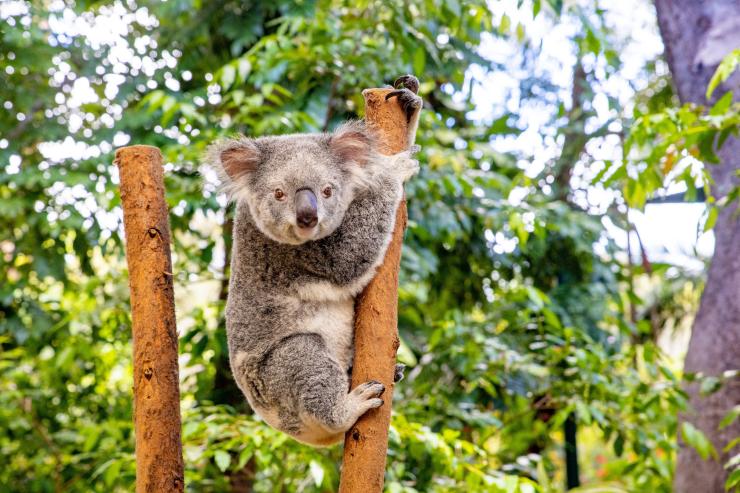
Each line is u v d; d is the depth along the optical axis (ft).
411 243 20.17
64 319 19.60
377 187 10.80
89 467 20.22
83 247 20.86
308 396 10.59
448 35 21.63
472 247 23.20
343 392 10.52
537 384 19.54
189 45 21.45
